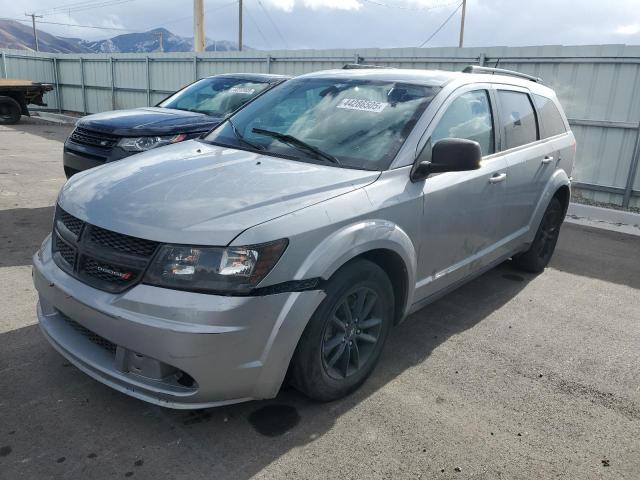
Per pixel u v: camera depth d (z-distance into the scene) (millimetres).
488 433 2990
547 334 4246
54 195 7789
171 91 17766
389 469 2670
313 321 2793
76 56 21266
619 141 8711
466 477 2650
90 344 2887
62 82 22500
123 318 2518
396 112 3652
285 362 2707
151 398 2619
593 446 2947
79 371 3309
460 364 3705
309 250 2715
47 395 3068
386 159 3354
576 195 9281
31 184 8461
